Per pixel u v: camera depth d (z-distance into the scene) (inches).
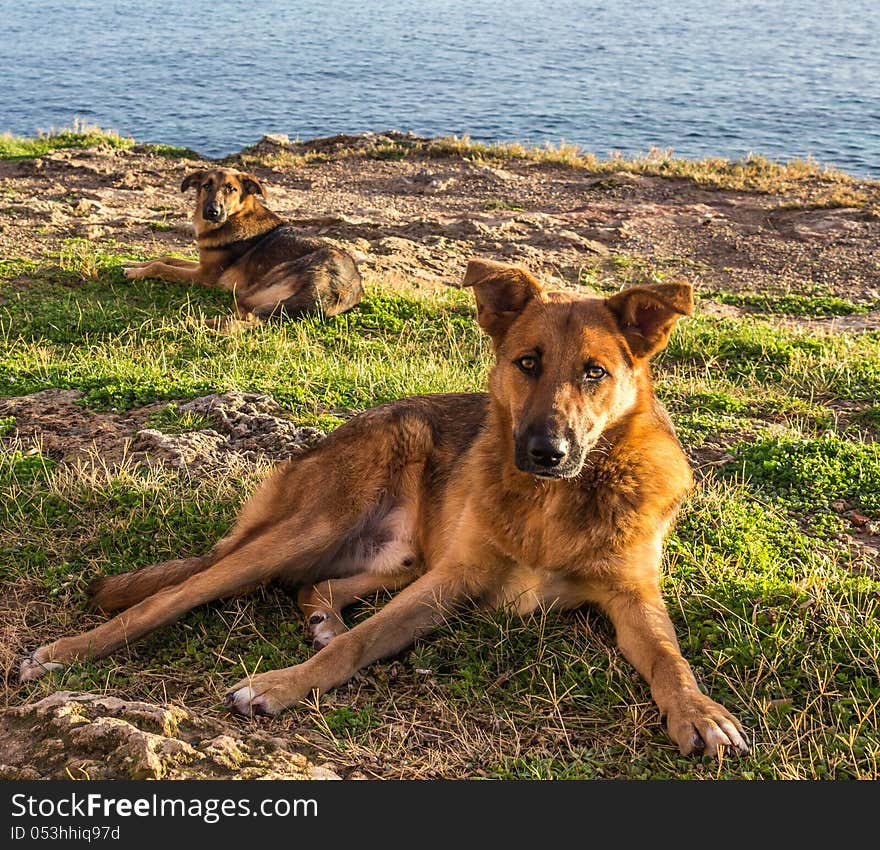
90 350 86.5
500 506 45.9
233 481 58.7
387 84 622.2
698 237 161.0
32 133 432.5
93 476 56.6
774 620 45.7
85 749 36.6
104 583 47.6
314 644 46.1
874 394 80.8
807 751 39.1
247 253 113.5
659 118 473.7
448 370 81.7
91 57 767.1
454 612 46.6
